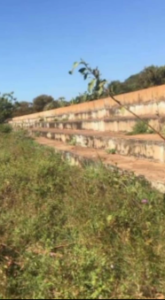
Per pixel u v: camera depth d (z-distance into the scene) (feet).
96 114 37.65
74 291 7.62
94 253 9.12
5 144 33.19
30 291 8.02
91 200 12.80
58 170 17.92
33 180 16.42
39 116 64.44
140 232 9.91
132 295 7.60
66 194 14.53
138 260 8.52
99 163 16.83
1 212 13.57
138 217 10.58
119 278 8.29
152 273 8.18
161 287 7.96
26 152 25.86
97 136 23.76
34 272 8.71
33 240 10.68
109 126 29.19
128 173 14.21
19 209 13.55
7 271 8.93
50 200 13.89
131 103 29.55
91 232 10.30
